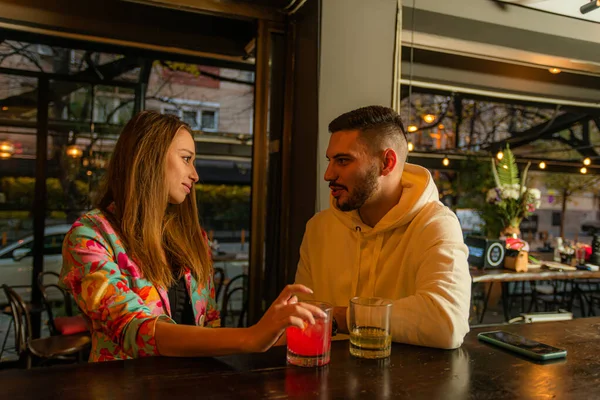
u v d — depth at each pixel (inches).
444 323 37.0
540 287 178.9
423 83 136.1
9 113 150.6
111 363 31.7
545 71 152.5
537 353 34.5
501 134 203.9
